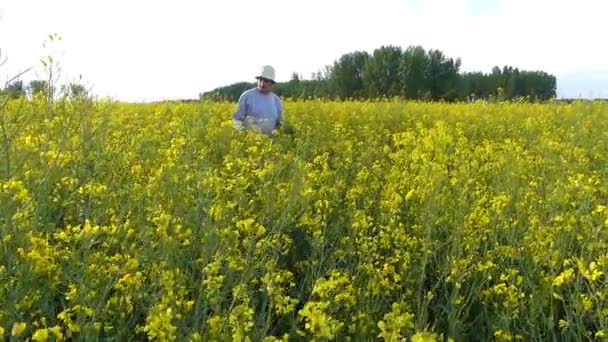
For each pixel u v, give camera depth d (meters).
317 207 4.97
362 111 13.52
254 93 8.58
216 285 3.17
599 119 12.45
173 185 4.76
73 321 2.96
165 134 8.50
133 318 3.38
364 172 6.40
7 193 3.37
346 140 9.05
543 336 3.69
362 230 4.40
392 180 5.89
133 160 5.73
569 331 3.46
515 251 4.14
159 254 3.59
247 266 3.48
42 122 5.85
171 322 2.97
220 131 8.32
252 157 6.84
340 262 4.45
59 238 3.61
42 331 2.37
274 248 4.06
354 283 3.62
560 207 5.00
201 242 3.90
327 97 19.05
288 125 8.55
